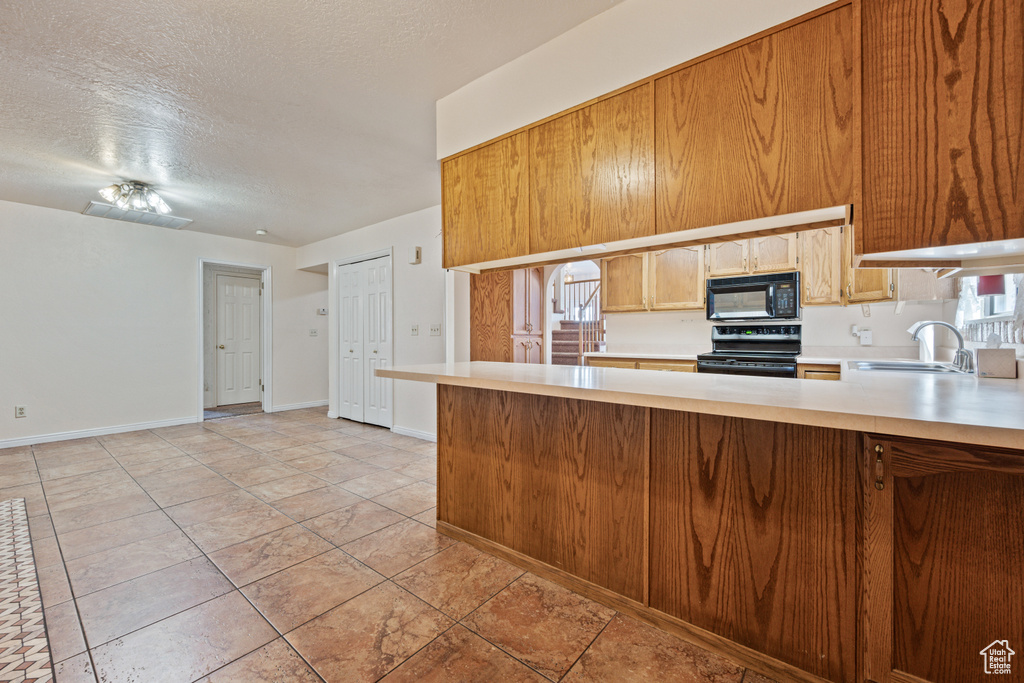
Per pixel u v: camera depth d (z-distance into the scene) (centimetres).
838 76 135
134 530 233
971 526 105
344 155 296
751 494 139
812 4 140
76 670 135
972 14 110
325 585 183
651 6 170
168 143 275
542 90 200
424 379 200
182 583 184
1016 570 101
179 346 492
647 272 420
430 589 181
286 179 339
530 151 207
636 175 175
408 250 447
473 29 185
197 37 180
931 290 257
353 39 186
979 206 110
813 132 140
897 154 120
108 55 190
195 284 504
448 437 229
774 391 137
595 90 185
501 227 219
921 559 110
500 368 231
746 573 141
